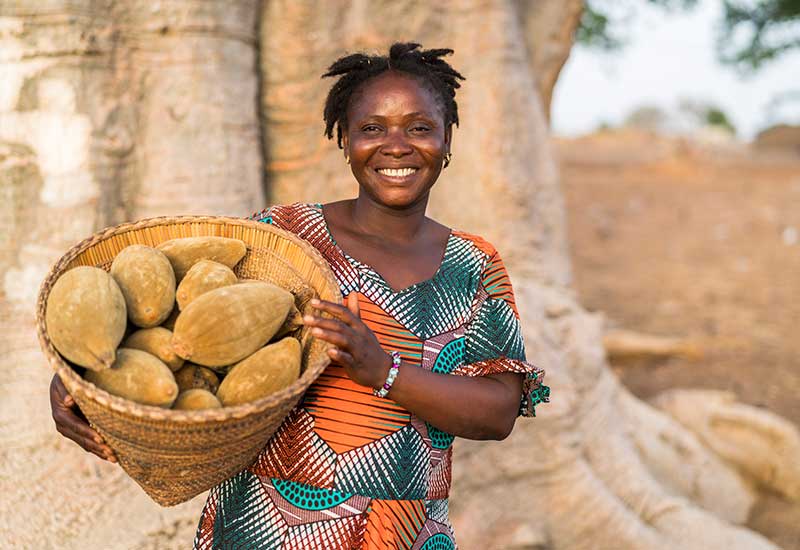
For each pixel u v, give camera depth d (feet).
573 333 14.90
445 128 7.06
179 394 5.70
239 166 11.04
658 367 23.90
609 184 60.75
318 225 6.84
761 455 17.33
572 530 12.87
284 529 6.28
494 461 12.72
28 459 9.68
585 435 14.12
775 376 23.48
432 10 13.92
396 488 6.36
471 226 14.65
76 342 5.42
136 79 10.46
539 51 16.56
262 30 12.18
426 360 6.46
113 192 10.31
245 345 5.82
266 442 6.31
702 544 13.32
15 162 9.90
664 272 36.91
